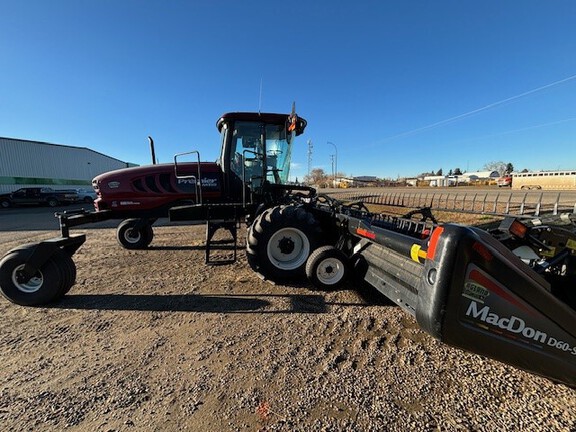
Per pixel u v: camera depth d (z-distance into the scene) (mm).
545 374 1498
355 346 2293
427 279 1452
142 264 4695
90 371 2029
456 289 1360
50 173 27516
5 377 1974
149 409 1692
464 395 1768
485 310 1388
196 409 1688
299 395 1785
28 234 8492
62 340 2430
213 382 1907
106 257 5184
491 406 1678
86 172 31922
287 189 5195
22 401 1758
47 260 3072
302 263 3719
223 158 5109
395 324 2629
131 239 5867
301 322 2682
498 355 1434
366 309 2934
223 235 7438
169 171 5266
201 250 5730
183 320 2754
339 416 1624
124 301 3199
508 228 1860
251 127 5020
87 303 3154
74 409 1694
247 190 5133
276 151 5270
